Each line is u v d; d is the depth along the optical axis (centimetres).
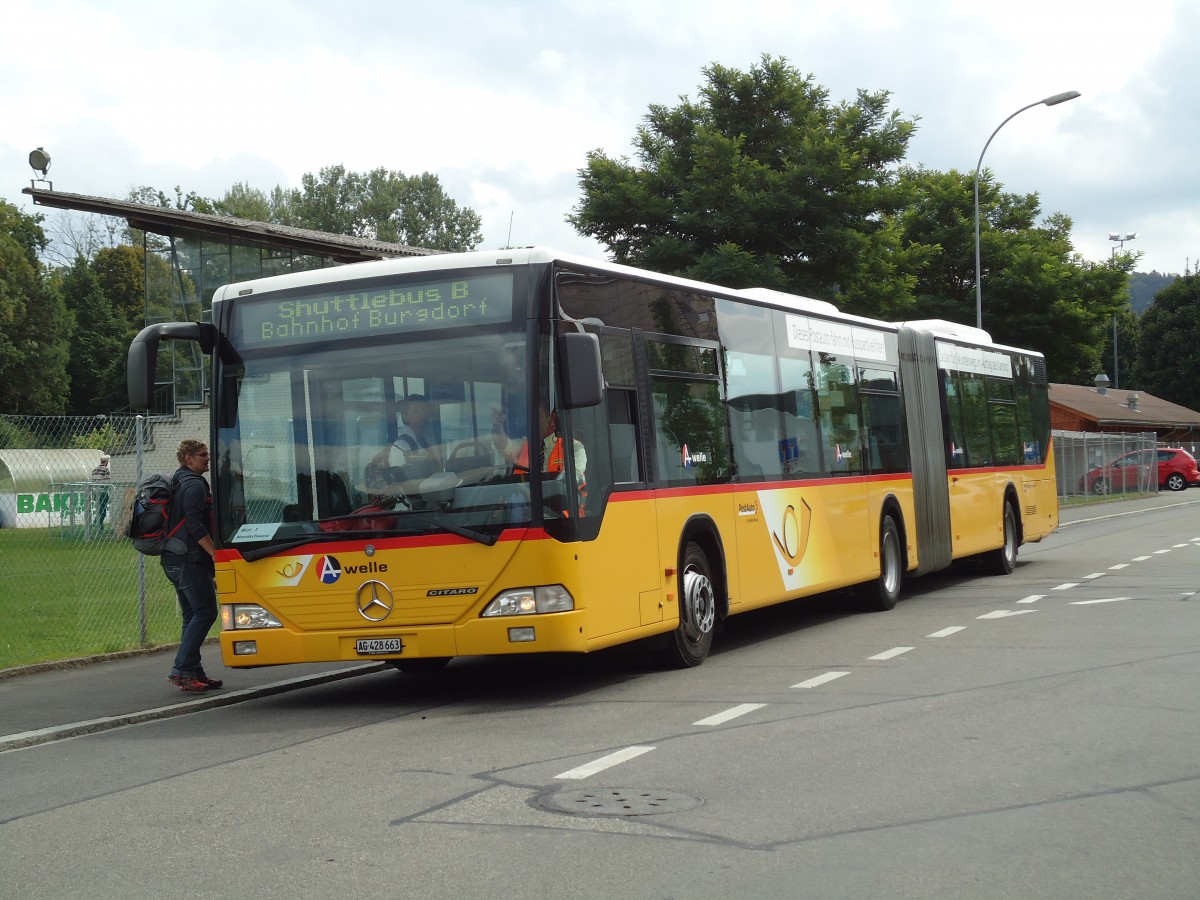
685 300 1228
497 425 996
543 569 979
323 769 792
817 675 1094
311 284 1054
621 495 1068
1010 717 870
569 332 1024
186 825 659
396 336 1028
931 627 1423
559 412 998
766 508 1340
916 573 1769
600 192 3838
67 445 1698
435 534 995
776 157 3834
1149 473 6147
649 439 1127
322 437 1036
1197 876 530
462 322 1014
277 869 566
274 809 686
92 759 874
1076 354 5244
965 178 5459
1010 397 2253
